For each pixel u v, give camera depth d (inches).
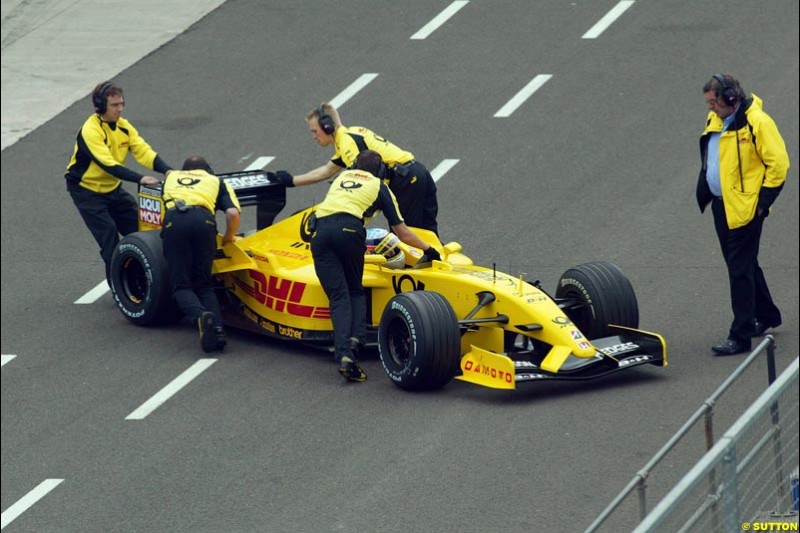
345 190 1744.6
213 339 1846.7
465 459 1515.7
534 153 2588.6
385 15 3302.2
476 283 1707.7
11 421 1700.3
